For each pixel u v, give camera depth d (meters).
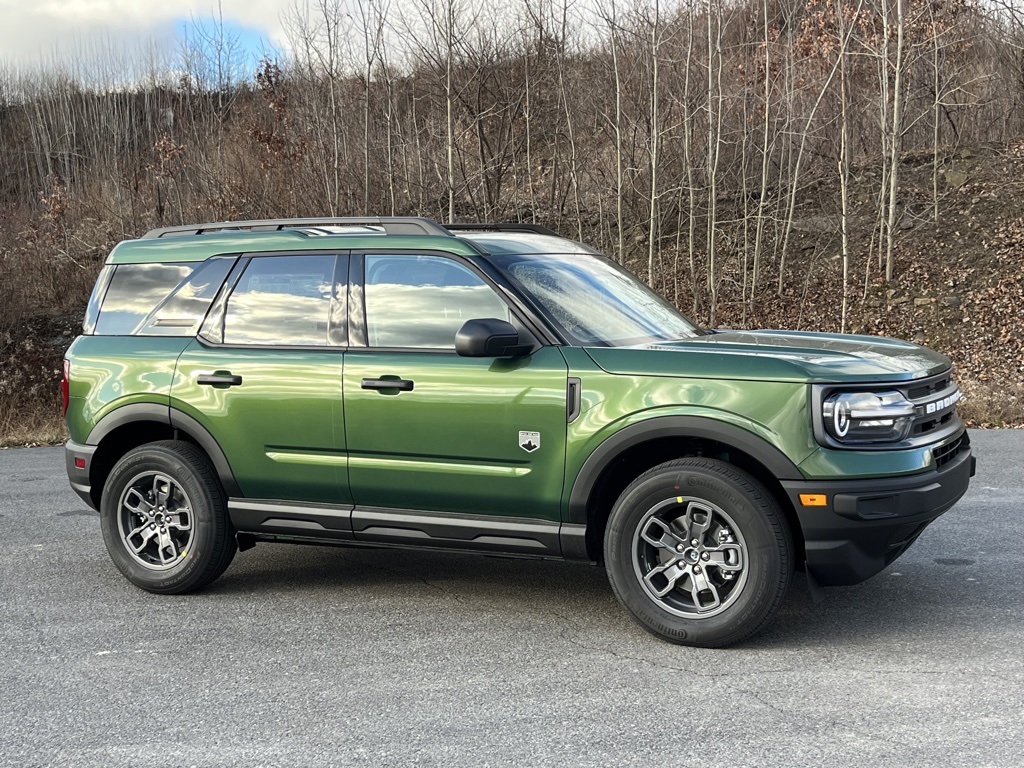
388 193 24.11
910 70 21.41
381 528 4.99
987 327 18.33
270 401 5.09
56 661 4.42
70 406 5.68
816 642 4.43
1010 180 22.61
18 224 29.64
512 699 3.85
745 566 4.27
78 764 3.36
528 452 4.59
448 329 4.83
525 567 5.87
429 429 4.76
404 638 4.64
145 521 5.53
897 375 4.29
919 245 21.41
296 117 24.91
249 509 5.25
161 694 4.00
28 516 7.69
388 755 3.36
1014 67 25.00
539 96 24.09
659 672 4.11
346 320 5.05
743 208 22.95
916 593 5.13
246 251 5.39
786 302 21.23
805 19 20.98
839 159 21.28
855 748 3.32
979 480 8.06
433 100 23.75
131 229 27.89
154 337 5.53
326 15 22.41
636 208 24.16
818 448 4.16
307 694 3.96
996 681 3.90
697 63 22.50
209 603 5.30
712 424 4.27
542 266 5.07
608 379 4.47
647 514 4.44
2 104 41.19
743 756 3.28
